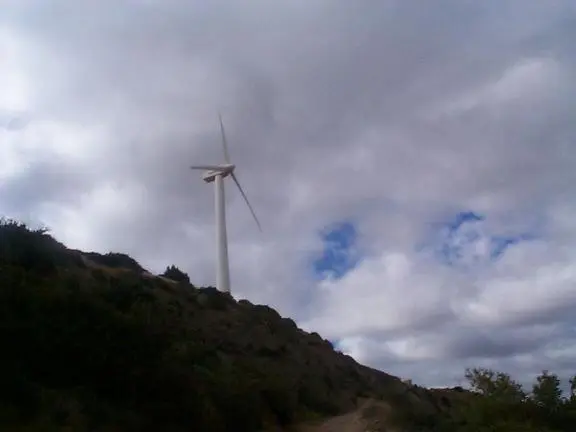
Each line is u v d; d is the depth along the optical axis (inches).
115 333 1267.2
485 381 1562.5
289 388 1903.3
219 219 3464.6
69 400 1016.9
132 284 2006.6
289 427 1685.5
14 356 1037.2
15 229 1659.7
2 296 1115.9
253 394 1585.9
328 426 1734.7
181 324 1865.2
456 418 1545.3
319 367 2571.4
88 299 1327.5
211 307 2581.2
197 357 1641.2
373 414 1804.9
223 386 1512.1
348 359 3029.0
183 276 2974.9
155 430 1133.7
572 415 1460.4
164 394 1226.0
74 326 1181.7
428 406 1962.4
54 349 1102.4
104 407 1071.0
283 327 2834.6
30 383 973.8
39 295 1210.0
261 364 2194.9
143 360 1245.7
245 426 1454.2
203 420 1264.8
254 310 2876.5
